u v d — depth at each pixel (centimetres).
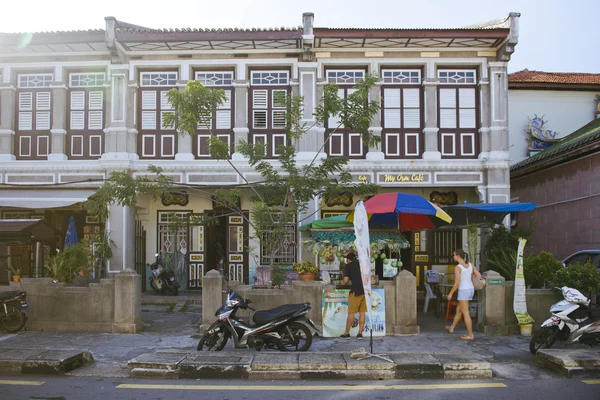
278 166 1464
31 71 1533
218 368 725
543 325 849
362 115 1131
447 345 924
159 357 775
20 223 1148
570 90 1983
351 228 1105
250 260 1595
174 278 1541
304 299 1015
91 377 727
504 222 1455
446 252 1596
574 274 996
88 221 1645
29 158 1517
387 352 827
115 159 1461
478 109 1492
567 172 1549
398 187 1526
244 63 1499
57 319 1042
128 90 1500
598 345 871
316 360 750
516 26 1403
